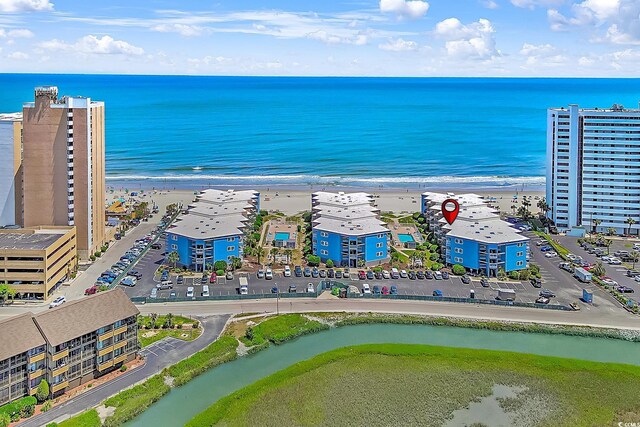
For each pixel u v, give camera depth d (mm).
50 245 187000
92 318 136125
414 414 124938
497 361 147750
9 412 120188
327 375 140375
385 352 151875
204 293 188500
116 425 119750
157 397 129875
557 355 153000
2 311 173500
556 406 128750
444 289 197000
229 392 134375
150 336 159000
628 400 131375
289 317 171500
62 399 128375
